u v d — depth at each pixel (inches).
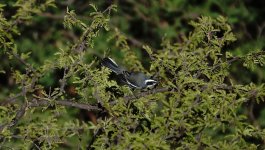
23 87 260.2
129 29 575.5
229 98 241.4
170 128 243.8
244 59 269.4
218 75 261.1
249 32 574.6
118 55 487.8
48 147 265.4
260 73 494.9
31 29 522.6
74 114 442.6
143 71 362.6
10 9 499.8
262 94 246.7
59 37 530.0
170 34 543.2
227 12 552.1
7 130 246.7
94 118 457.4
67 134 263.7
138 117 248.8
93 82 247.6
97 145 255.9
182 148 241.4
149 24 561.3
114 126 251.8
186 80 248.8
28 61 510.0
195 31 299.7
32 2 266.2
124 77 287.0
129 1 554.3
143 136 234.4
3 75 460.4
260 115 505.0
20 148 255.9
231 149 240.1
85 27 267.3
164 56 275.0
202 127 243.4
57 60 259.6
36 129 254.4
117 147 239.9
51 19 531.8
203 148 249.0
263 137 242.8
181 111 238.8
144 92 261.1
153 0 558.6
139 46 527.8
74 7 538.6
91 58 466.0
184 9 554.3
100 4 548.1
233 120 238.5
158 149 229.0
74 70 271.0
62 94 269.6
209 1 551.5
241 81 507.5
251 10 566.9
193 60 264.7
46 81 437.7
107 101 247.3
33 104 251.4
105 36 510.0
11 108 261.0
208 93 247.3
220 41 277.7
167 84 270.5
